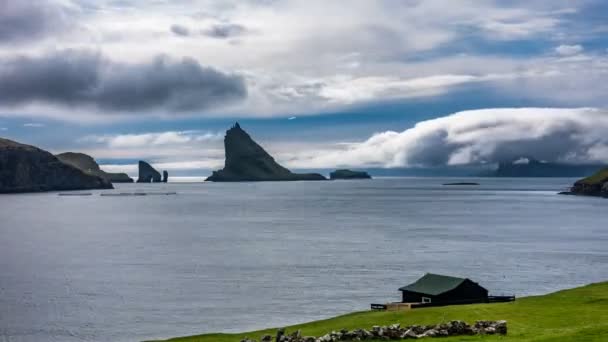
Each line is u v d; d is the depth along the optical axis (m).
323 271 154.88
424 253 187.75
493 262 169.38
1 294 129.88
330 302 119.25
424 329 52.75
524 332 53.53
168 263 171.25
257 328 101.06
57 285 139.62
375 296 124.56
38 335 98.88
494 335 50.97
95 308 116.62
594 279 142.62
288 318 107.62
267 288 133.88
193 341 69.31
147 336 97.44
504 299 93.31
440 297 91.69
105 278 148.12
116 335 98.12
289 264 166.88
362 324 68.06
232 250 198.12
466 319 64.88
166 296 126.81
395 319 68.94
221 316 109.69
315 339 52.44
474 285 94.62
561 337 45.28
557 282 139.00
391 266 162.25
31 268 164.38
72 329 101.94
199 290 132.38
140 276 150.62
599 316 65.12
